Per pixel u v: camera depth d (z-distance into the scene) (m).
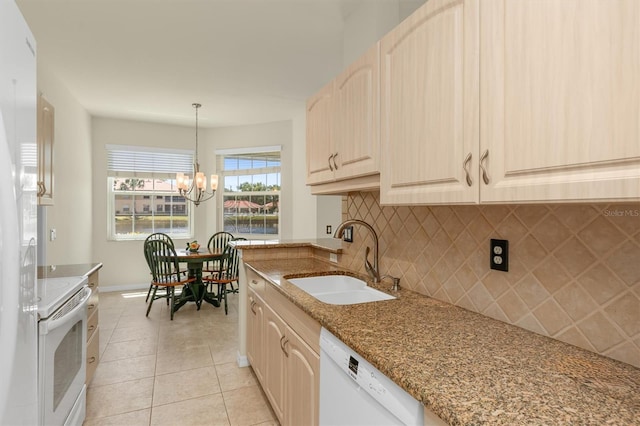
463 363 0.87
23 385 1.02
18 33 1.00
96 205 4.96
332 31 2.67
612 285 0.90
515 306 1.15
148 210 5.34
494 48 0.88
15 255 0.92
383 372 0.87
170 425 1.94
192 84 3.76
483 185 0.91
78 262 4.18
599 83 0.66
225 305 4.07
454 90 1.01
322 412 1.23
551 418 0.64
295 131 5.11
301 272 2.10
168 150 5.41
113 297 4.69
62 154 3.61
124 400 2.18
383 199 1.35
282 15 2.44
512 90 0.83
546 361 0.88
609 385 0.77
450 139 1.02
